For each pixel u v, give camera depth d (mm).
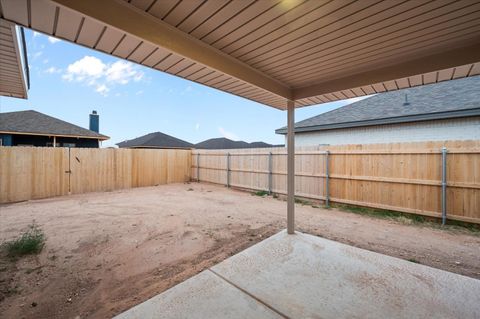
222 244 3588
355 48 2287
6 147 6684
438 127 6391
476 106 5641
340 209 5996
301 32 2008
